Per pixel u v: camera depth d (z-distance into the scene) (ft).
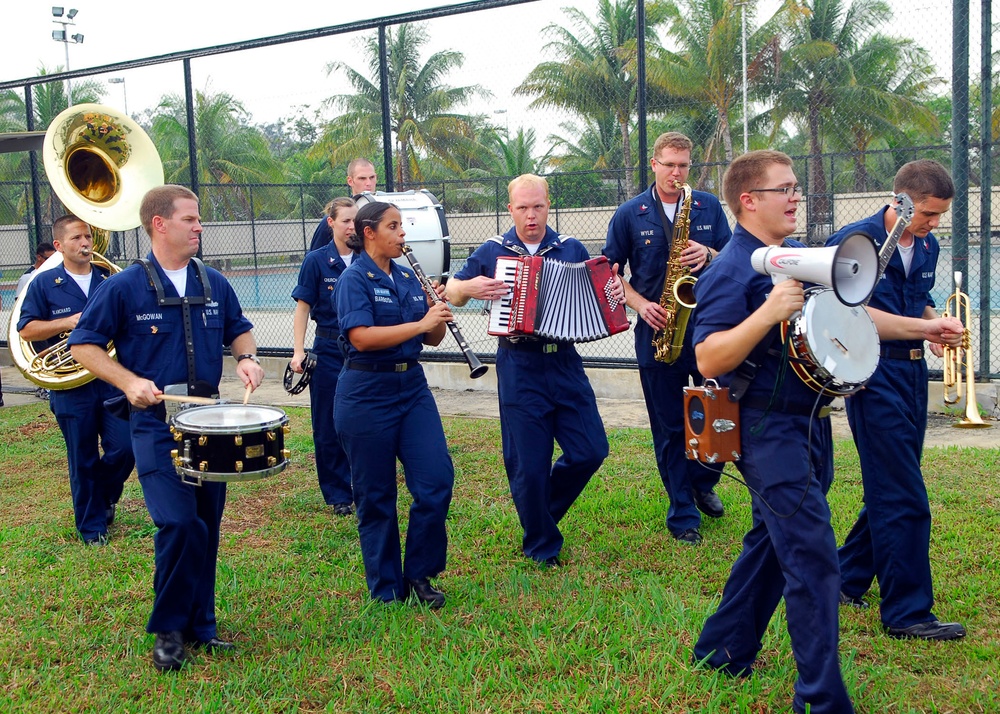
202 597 12.69
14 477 22.02
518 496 15.48
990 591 13.64
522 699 10.90
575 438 15.70
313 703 11.21
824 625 9.82
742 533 16.58
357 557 16.10
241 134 94.63
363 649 12.46
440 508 13.85
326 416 18.75
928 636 12.23
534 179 15.80
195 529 12.03
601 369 28.78
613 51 36.06
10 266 43.01
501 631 12.91
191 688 11.59
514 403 15.42
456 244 40.27
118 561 16.07
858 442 12.57
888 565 12.37
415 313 14.34
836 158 39.91
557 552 15.61
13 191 42.32
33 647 12.82
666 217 17.10
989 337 24.03
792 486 10.00
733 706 10.61
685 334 16.38
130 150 22.02
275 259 52.21
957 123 24.09
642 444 22.22
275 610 13.92
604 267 15.40
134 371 12.42
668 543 16.24
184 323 12.52
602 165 37.35
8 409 30.86
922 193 12.10
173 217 12.43
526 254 15.85
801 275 9.25
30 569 15.89
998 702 10.64
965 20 23.75
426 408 14.30
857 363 9.91
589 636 12.57
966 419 18.61
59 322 17.92
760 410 10.21
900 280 12.64
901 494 12.23
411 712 10.84
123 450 16.97
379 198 21.94
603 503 18.20
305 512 18.85
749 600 10.99
